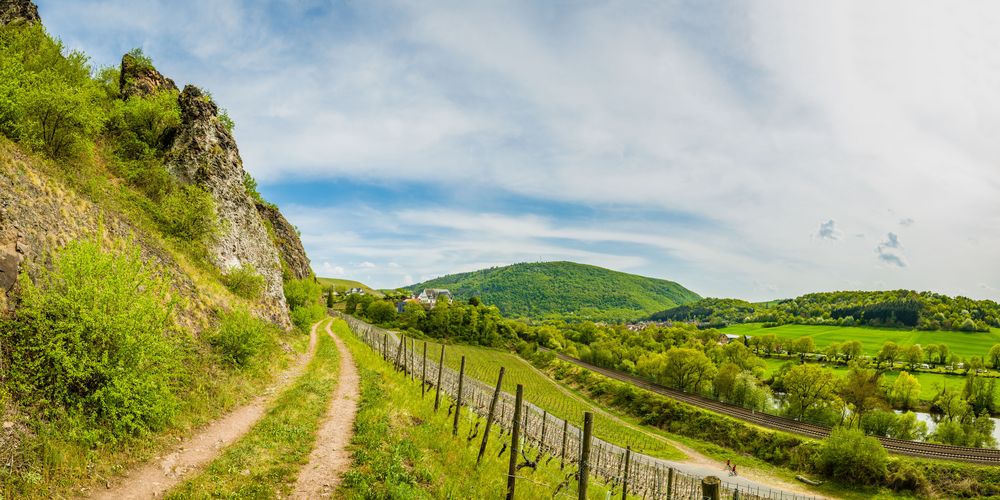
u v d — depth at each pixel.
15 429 10.27
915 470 55.66
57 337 12.15
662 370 111.56
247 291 37.69
